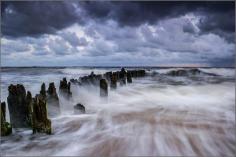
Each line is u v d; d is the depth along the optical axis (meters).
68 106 11.91
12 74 35.09
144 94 17.67
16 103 8.39
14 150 7.01
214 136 7.94
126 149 7.01
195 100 15.39
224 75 36.66
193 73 38.38
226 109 12.49
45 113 7.86
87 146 7.27
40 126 7.84
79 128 8.91
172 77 33.00
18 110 8.41
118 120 10.02
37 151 6.98
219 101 15.08
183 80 29.27
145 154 6.63
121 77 20.97
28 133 8.07
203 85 23.28
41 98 7.88
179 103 14.36
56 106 10.37
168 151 6.81
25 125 8.47
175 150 6.87
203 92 18.80
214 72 39.66
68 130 8.66
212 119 10.16
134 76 28.64
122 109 12.34
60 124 9.34
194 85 23.28
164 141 7.52
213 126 9.06
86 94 15.72
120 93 17.78
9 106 8.45
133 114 11.19
